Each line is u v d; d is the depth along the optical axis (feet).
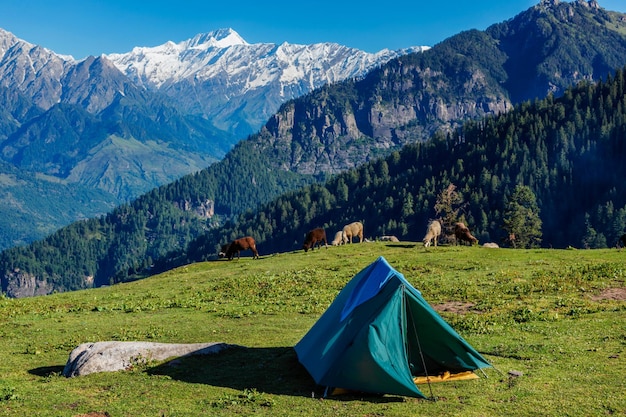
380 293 62.95
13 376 68.74
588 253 152.15
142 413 53.16
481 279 126.41
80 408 54.85
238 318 102.58
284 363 69.87
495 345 74.18
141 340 88.02
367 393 58.70
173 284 150.82
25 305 129.39
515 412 50.75
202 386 61.82
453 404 54.03
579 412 49.80
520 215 452.35
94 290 154.61
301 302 114.93
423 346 63.05
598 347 69.67
